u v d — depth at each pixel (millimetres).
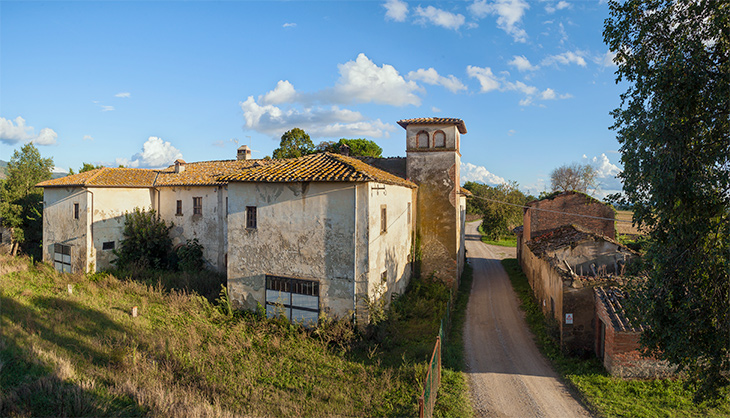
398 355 13211
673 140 7387
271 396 10414
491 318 17875
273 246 16094
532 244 20250
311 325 15281
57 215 26000
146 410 9422
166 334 14445
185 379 11125
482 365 12773
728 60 7180
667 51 7887
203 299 17781
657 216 7891
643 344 8492
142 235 24953
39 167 36281
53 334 13891
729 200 7207
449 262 21625
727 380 8070
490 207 47250
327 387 10977
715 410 9586
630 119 8047
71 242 24953
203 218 25281
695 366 8312
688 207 7555
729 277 7320
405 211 20172
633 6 7949
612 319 11711
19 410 9023
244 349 13391
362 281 14781
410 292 20078
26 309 16422
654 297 7902
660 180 7281
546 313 16641
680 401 10039
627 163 8117
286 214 15836
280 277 16000
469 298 21328
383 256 16516
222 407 9797
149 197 27078
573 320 13359
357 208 14750
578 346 13328
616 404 10039
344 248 14922
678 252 7750
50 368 11195
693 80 7180
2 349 12156
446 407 9875
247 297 16672
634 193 8039
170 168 29828
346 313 14938
